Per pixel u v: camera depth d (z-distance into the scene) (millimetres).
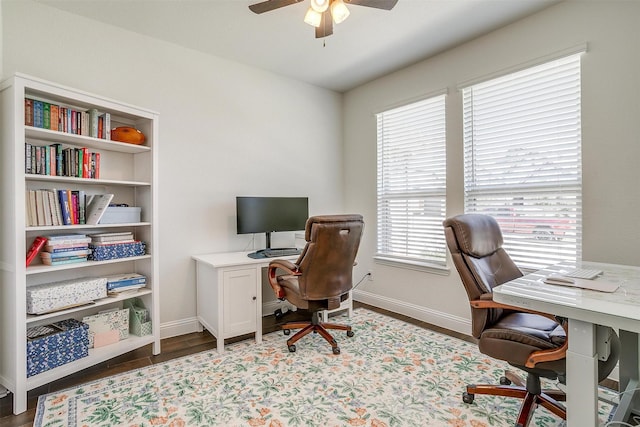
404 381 2018
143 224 2373
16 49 2096
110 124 2354
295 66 3256
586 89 2127
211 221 2986
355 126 3881
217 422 1636
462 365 2223
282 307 3439
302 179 3650
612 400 1809
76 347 2027
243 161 3189
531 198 2438
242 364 2258
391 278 3465
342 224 2348
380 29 2574
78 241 2076
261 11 1903
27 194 1884
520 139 2488
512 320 1668
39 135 1983
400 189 3410
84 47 2357
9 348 1808
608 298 1211
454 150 2883
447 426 1602
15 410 1725
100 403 1797
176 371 2160
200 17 2395
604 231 2076
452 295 2908
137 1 2193
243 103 3188
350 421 1644
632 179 1967
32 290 1890
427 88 3090
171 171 2760
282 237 3502
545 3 2242
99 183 2326
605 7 2045
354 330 2898
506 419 1650
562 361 1326
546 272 1695
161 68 2709
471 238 1676
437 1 2229
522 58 2426
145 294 2426
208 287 2645
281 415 1693
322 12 1911
